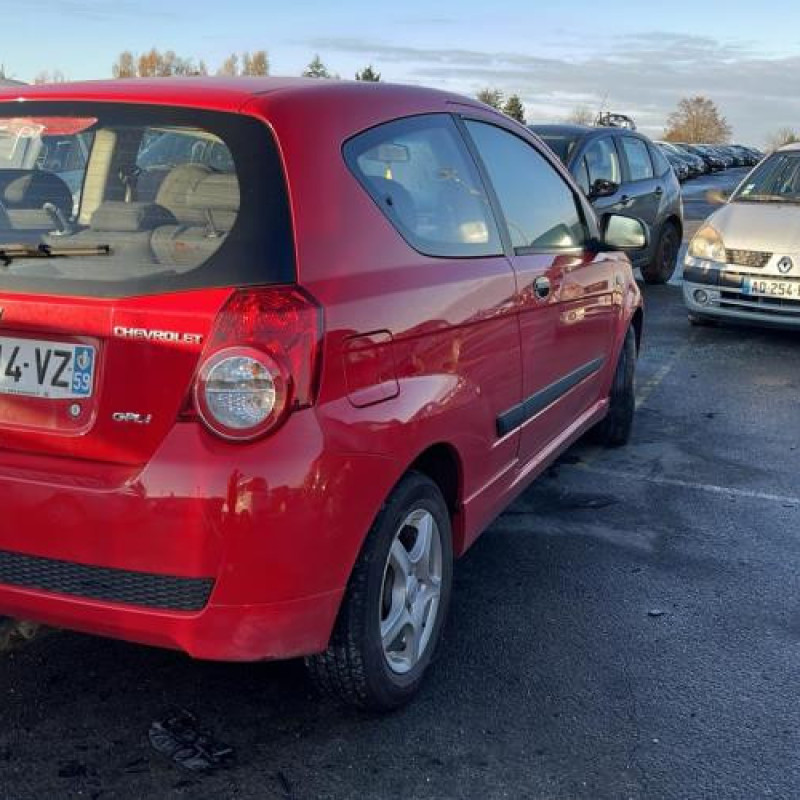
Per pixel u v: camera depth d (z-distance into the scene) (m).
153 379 2.32
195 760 2.63
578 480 4.96
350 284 2.51
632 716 2.90
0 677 2.99
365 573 2.59
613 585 3.78
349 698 2.75
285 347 2.29
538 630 3.40
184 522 2.29
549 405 3.96
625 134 10.61
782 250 7.86
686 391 6.77
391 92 3.14
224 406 2.27
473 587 3.72
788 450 5.50
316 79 3.04
